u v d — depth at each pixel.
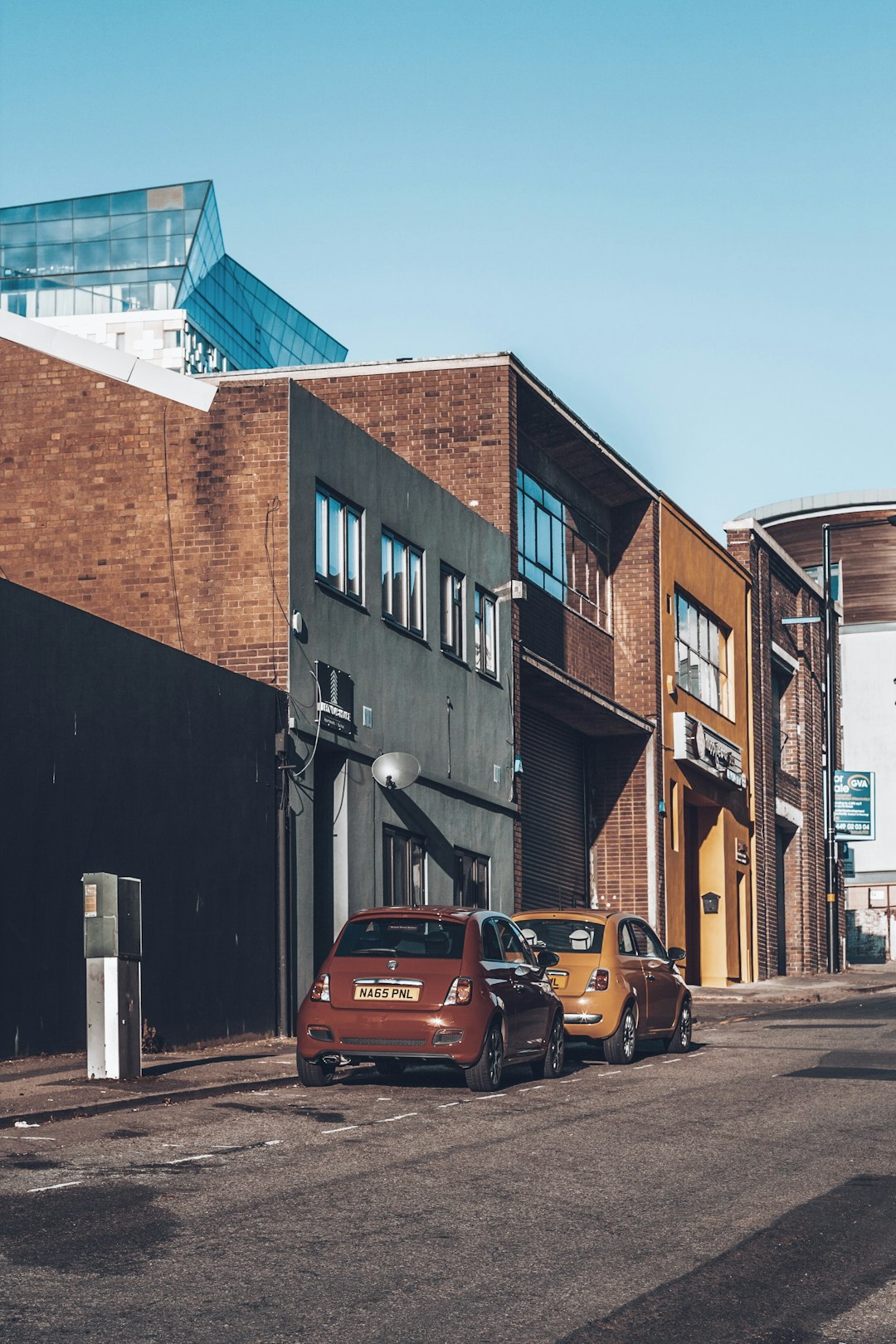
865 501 58.53
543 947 17.89
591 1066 17.66
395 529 23.89
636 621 35.25
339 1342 6.23
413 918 14.92
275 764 20.23
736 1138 11.57
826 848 43.84
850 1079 15.77
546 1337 6.34
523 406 29.05
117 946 14.20
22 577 21.64
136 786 17.39
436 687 24.98
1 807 15.25
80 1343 6.09
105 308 99.44
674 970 19.73
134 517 21.36
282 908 20.00
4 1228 8.01
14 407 21.97
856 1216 8.78
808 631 48.62
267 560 20.77
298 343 113.62
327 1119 12.32
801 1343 6.32
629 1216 8.71
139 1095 13.12
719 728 40.03
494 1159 10.47
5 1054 15.12
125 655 17.36
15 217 102.56
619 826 34.88
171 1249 7.63
